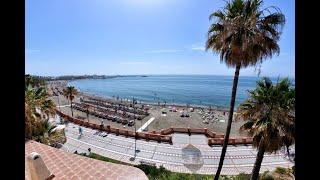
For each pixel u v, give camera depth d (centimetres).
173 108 6794
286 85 1370
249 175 2078
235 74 1316
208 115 5566
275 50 1214
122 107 6812
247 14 1214
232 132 4059
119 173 720
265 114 1416
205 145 3019
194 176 1820
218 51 1305
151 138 3206
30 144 935
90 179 679
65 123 3928
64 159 812
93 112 5681
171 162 2525
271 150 1385
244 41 1183
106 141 3136
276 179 1530
